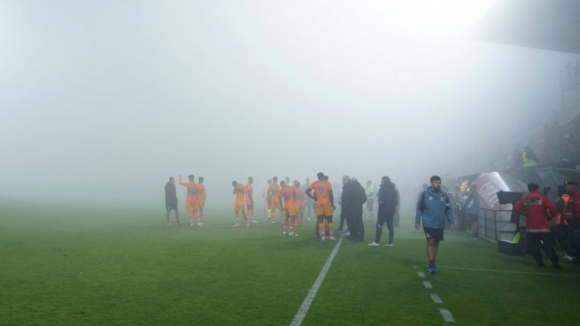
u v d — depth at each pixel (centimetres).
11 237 1408
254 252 1187
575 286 851
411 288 809
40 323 574
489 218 1620
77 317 602
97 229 1722
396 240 1527
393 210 1359
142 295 723
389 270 972
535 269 1034
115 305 663
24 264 966
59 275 861
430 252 967
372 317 625
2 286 765
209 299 705
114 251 1169
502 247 1272
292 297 725
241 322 592
